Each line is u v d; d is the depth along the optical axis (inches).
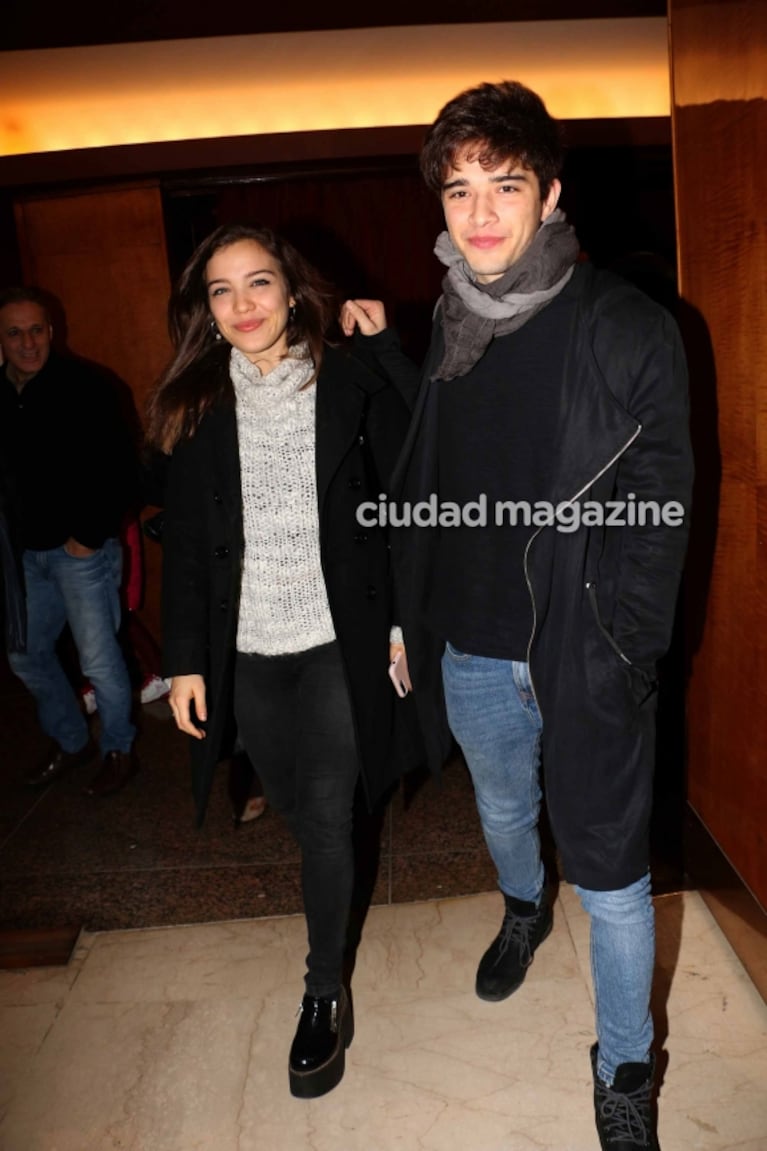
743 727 77.5
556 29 137.1
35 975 87.6
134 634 150.1
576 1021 77.2
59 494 112.7
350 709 71.9
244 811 114.0
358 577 72.5
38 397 111.2
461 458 65.1
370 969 85.0
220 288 69.1
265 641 72.7
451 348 61.7
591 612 60.0
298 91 153.6
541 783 114.4
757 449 71.5
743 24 67.3
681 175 83.4
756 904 76.5
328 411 71.1
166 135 157.2
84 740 127.5
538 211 58.8
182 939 91.8
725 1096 68.6
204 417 73.2
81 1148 68.8
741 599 76.6
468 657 67.6
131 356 162.4
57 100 153.3
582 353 57.3
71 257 159.0
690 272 82.9
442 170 58.4
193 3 128.6
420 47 140.4
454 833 108.0
